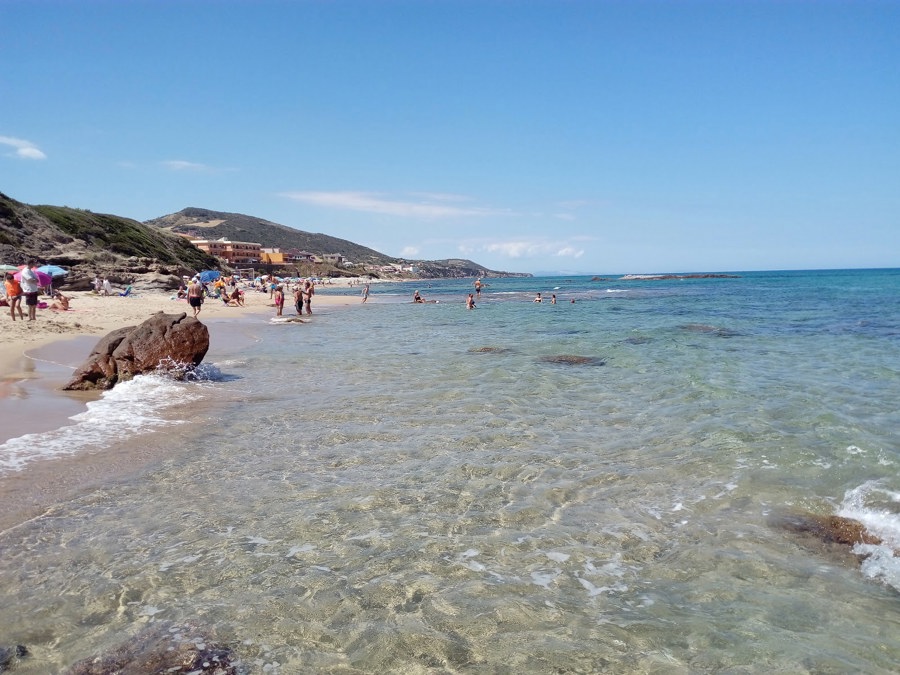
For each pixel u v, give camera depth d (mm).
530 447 8656
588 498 6711
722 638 4121
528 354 18641
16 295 23531
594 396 12281
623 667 3818
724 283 117250
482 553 5375
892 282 100750
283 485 7008
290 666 3795
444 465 7820
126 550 5301
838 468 7543
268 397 12195
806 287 85375
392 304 57125
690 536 5734
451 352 19438
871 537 5617
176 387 12914
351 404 11500
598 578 4953
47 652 3879
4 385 12422
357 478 7281
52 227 68938
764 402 11406
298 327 30484
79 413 10297
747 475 7379
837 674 3740
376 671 3770
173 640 4023
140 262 68500
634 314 37875
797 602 4574
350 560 5203
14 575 4820
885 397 11867
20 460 7633
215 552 5297
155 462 7762
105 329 23594
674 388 12977
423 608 4477
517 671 3771
